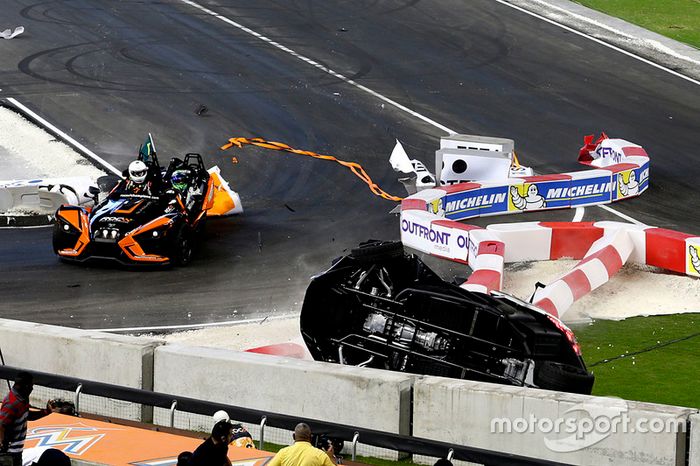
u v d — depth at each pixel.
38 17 138.62
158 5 145.25
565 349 53.28
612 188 96.56
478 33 141.00
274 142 107.88
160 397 46.47
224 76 123.75
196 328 67.62
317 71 126.56
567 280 70.25
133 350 52.59
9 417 41.06
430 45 136.00
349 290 58.06
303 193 96.50
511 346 53.94
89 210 85.69
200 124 111.19
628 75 131.12
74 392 51.59
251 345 64.19
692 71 134.00
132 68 124.44
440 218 83.25
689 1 162.38
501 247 75.88
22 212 88.50
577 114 118.94
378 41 136.38
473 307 55.09
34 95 116.19
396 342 56.38
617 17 152.62
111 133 108.12
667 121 118.44
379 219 90.88
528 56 134.62
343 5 148.12
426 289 56.66
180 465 37.56
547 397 45.69
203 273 77.56
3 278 75.31
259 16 142.88
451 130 113.19
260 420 44.59
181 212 78.69
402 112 116.88
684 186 101.94
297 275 77.88
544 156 107.75
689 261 76.50
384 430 48.31
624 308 71.38
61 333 54.62
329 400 49.25
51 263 78.56
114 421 50.06
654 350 63.69
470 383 47.56
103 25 136.88
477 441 47.00
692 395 56.66
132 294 72.94
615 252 75.88
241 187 97.44
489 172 96.44
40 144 104.44
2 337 55.56
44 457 40.09
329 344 57.50
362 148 107.56
